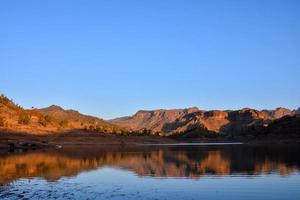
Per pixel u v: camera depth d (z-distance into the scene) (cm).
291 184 3662
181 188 3494
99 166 5825
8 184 3775
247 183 3753
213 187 3531
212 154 9138
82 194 3191
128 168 5456
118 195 3161
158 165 5950
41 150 12500
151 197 3069
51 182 3922
